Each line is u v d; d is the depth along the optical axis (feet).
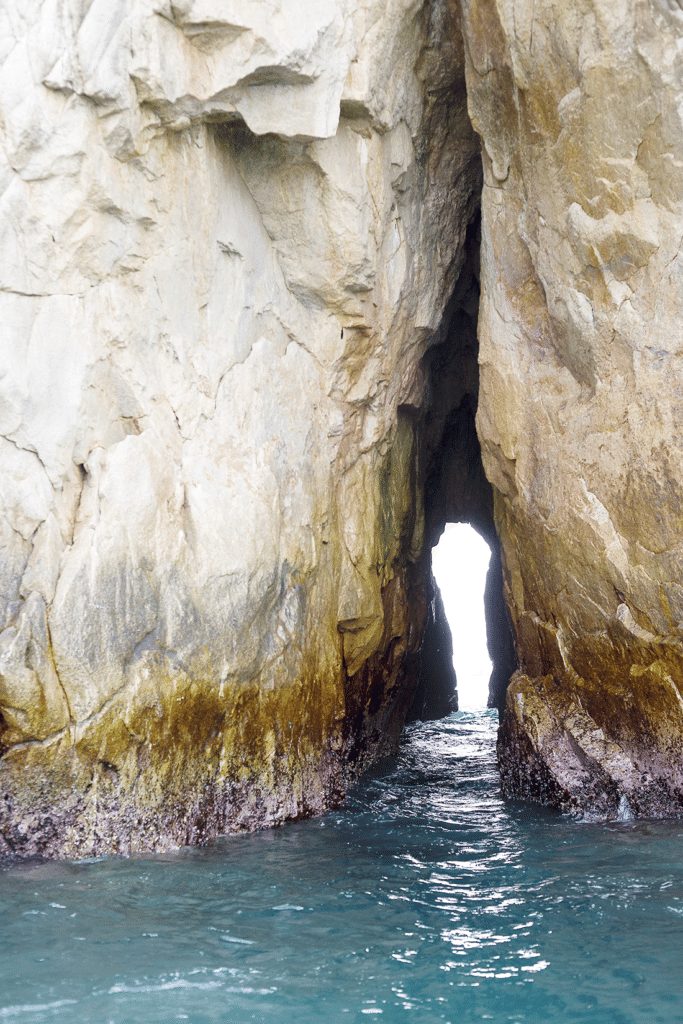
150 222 19.70
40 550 17.92
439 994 11.91
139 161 19.33
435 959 13.02
